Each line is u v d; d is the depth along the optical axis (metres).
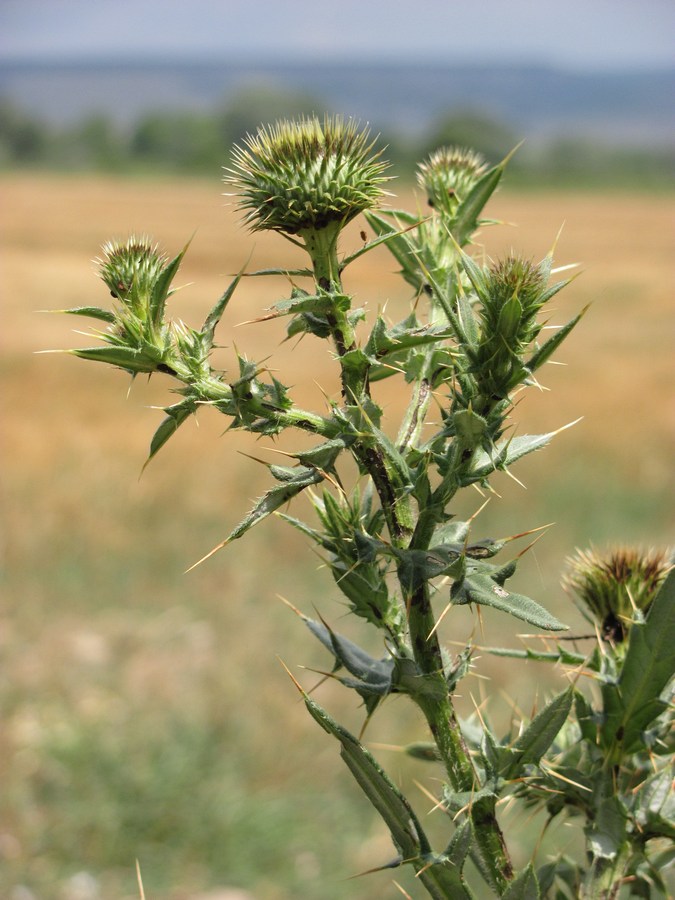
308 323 1.74
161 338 1.76
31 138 147.12
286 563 11.18
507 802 1.91
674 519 12.62
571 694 1.67
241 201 1.82
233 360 22.91
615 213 91.25
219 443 16.81
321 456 1.65
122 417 19.38
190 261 48.31
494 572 1.61
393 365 1.84
